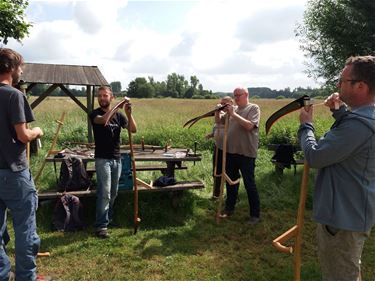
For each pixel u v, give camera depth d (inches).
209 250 173.3
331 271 94.0
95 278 146.1
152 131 462.9
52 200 211.5
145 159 221.8
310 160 90.6
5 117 114.0
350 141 83.0
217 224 203.8
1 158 115.6
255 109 199.9
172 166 239.8
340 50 544.4
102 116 172.6
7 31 309.9
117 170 187.2
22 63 121.8
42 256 156.9
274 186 263.3
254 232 194.7
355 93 86.2
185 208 219.0
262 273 153.6
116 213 208.1
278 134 453.7
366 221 87.4
